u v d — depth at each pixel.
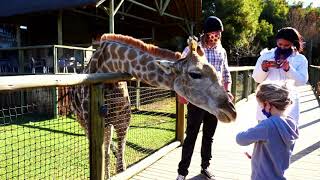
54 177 4.01
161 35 16.52
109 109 3.58
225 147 5.42
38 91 7.96
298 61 3.38
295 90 3.24
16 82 2.28
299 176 4.13
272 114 2.46
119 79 3.34
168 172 4.29
